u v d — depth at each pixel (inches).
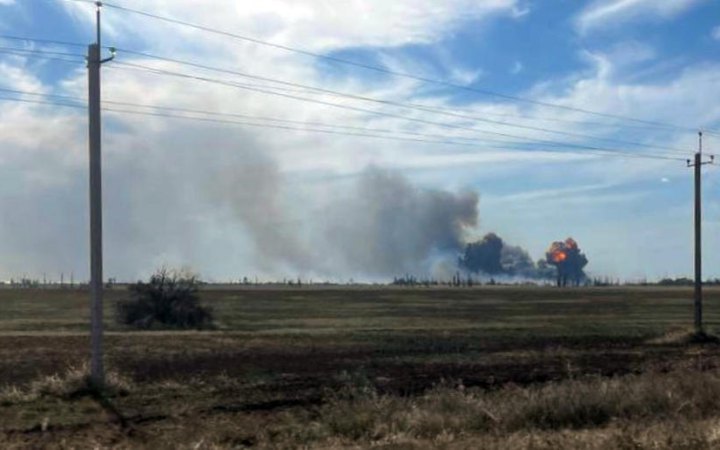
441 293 6899.6
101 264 1131.3
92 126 1124.5
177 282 2866.6
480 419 804.0
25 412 982.4
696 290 2218.3
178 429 893.8
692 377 968.9
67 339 2020.2
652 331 2524.6
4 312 3673.7
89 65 1122.7
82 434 863.7
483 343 2032.5
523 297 5930.1
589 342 2097.7
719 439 642.8
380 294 6555.1
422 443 681.0
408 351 1801.2
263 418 965.8
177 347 1847.9
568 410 821.9
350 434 782.5
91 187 1125.7
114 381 1142.3
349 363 1544.0
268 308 4195.4
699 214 2213.3
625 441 643.5
